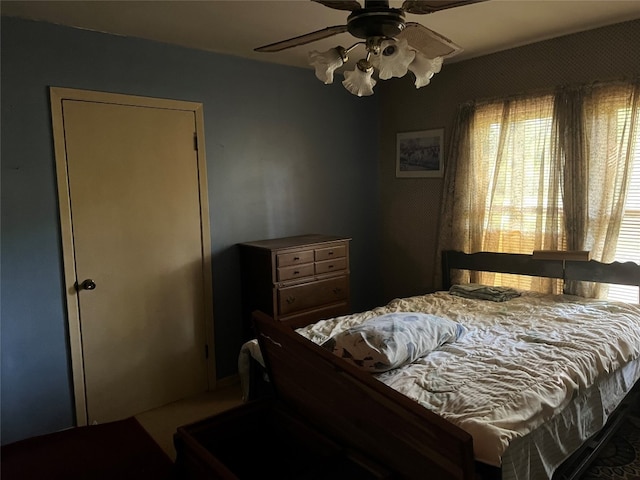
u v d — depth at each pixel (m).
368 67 1.91
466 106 3.71
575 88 3.12
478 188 3.70
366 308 4.61
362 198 4.48
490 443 1.52
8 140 2.61
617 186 3.00
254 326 2.26
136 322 3.16
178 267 3.33
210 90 3.39
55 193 2.78
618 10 2.72
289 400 2.26
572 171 3.16
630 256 3.06
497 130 3.58
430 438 1.47
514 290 3.36
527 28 3.03
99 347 3.01
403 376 2.03
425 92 4.07
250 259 3.52
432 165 4.08
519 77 3.44
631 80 2.89
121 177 3.02
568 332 2.49
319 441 2.04
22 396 2.76
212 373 3.57
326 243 3.64
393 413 1.57
